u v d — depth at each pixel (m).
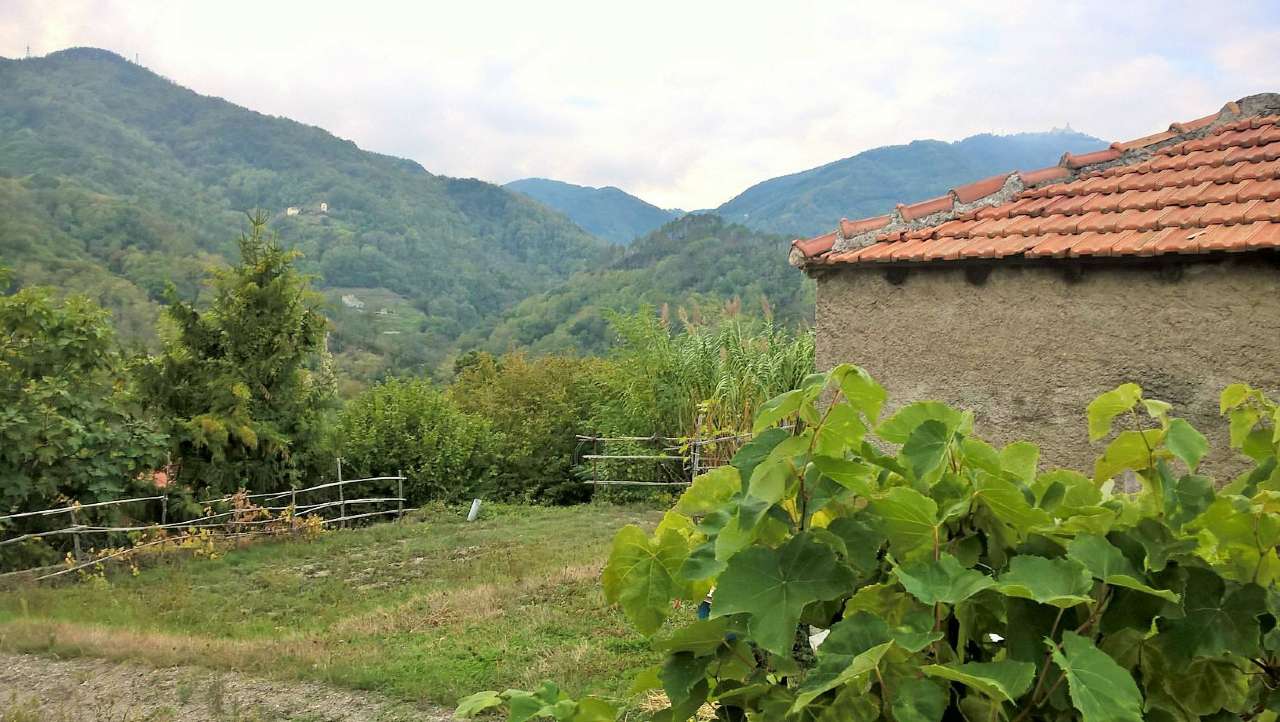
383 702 6.00
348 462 16.61
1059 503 1.54
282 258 15.43
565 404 20.14
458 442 17.73
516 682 6.13
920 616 1.26
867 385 1.34
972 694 1.22
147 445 12.77
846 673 1.12
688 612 7.22
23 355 12.30
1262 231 5.44
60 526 11.68
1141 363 5.86
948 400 6.63
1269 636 1.35
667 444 16.95
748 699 1.40
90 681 6.51
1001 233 6.65
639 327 17.27
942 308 6.66
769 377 15.04
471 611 8.33
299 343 15.48
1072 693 1.07
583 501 19.61
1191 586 1.31
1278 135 7.18
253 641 7.60
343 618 8.64
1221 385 5.59
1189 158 7.28
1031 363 6.28
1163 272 5.74
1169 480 1.54
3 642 7.32
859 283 7.05
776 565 1.29
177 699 6.13
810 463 1.38
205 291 59.97
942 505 1.37
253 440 14.11
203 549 12.21
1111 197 6.90
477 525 14.99
